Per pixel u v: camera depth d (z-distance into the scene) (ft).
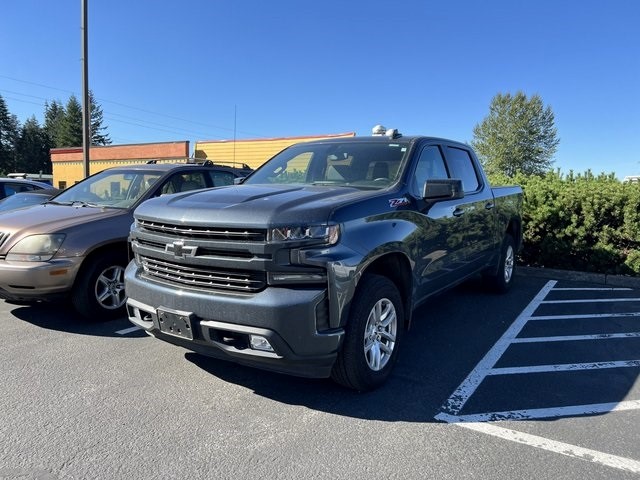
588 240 28.40
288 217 10.39
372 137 16.48
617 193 27.20
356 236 11.18
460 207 16.70
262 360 10.43
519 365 14.40
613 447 9.96
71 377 13.00
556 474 8.98
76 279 16.88
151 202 12.78
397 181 13.87
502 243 21.95
